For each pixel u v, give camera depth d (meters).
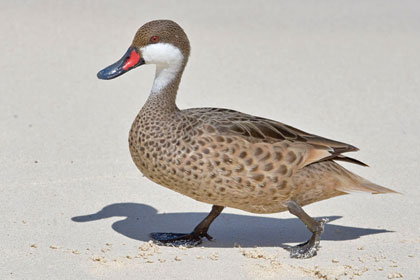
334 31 26.38
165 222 12.59
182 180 10.80
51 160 15.12
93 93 19.61
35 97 19.11
